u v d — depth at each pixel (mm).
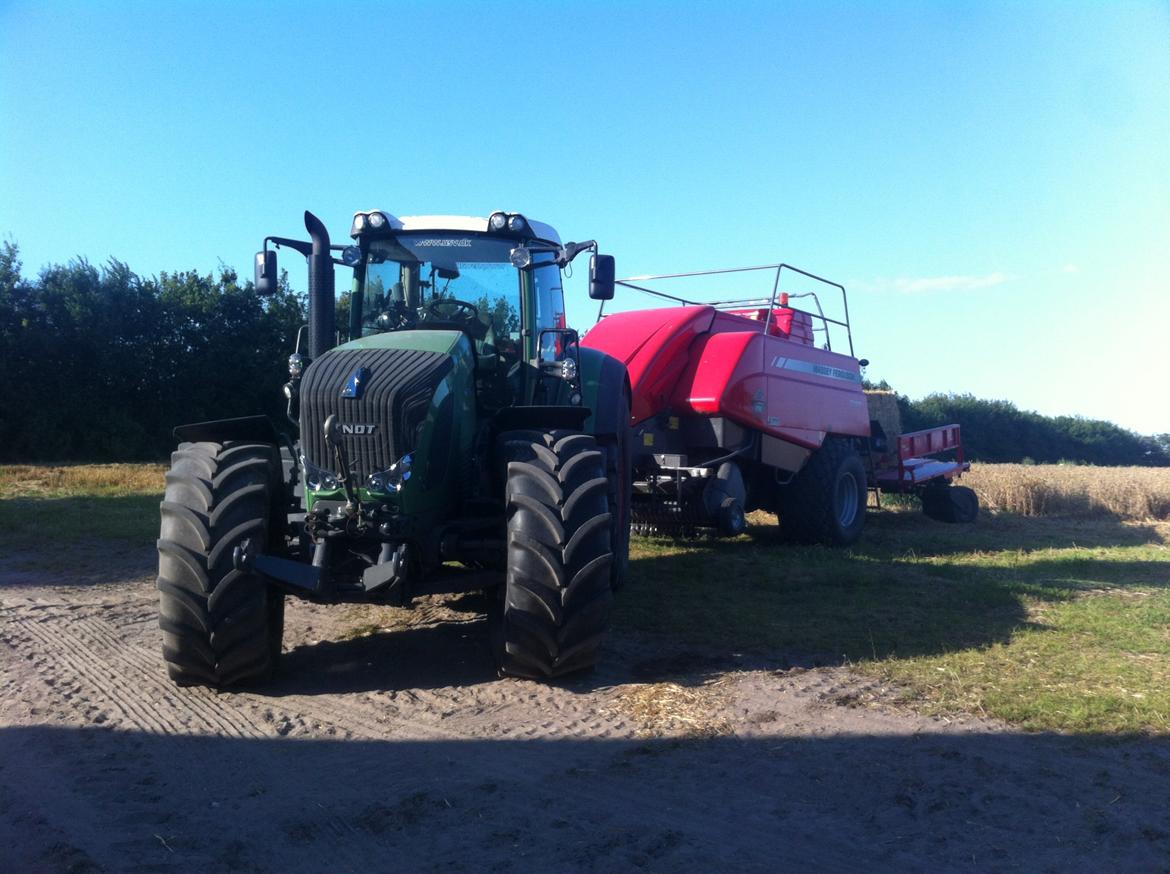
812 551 9586
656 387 9227
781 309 10906
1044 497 14734
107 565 8531
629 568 8492
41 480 17609
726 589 7422
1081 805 3393
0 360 28484
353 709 4508
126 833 3162
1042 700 4500
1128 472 18031
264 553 4656
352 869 2924
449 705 4559
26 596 7102
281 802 3424
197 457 4852
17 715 4398
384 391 4617
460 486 5121
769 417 9633
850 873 2916
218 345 32531
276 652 4977
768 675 5016
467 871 2906
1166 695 4609
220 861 2969
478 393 5797
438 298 5973
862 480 10812
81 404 29656
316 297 5754
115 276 31391
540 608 4625
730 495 9211
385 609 6762
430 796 3463
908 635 5859
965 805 3398
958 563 9016
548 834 3164
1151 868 2930
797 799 3459
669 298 11141
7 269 29609
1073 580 8000
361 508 4598
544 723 4293
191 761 3838
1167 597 7086
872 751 3932
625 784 3596
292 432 5559
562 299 6566
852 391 11336
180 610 4527
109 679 4984
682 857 3008
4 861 2967
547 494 4742
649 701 4559
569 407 5227
